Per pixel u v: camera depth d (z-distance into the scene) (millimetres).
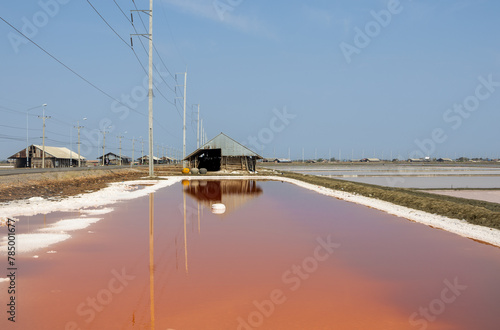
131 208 19078
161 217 16312
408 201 22547
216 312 6199
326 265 9141
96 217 16062
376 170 114500
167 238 12070
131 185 35594
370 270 8773
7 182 28656
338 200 24703
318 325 5750
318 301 6777
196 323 5746
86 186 33438
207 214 17422
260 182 42344
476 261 9648
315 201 23812
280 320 5906
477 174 85000
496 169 125375
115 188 31297
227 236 12492
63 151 99188
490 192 40500
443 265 9250
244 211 18625
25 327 5535
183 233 12922
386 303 6738
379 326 5762
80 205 19984
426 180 63281
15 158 84938
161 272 8422
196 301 6688
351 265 9188
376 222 15867
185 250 10492
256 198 25016
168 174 60094
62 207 19047
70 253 10016
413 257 10000
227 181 43656
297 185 38281
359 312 6301
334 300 6844
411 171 106250
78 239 11727
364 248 10992
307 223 15352
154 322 5766
